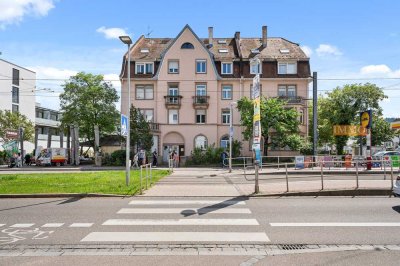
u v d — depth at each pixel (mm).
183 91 49031
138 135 41438
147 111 49250
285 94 49000
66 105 49156
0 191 14531
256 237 7898
